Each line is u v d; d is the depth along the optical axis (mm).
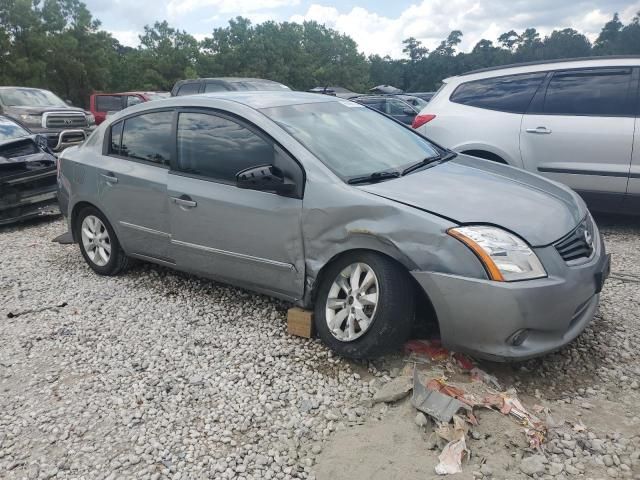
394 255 3213
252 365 3566
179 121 4445
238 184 3613
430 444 2703
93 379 3523
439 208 3246
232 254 4039
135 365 3656
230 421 3053
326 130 4086
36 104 14273
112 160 4898
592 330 3816
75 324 4273
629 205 6023
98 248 5254
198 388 3363
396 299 3221
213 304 4480
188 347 3844
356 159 3846
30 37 35500
